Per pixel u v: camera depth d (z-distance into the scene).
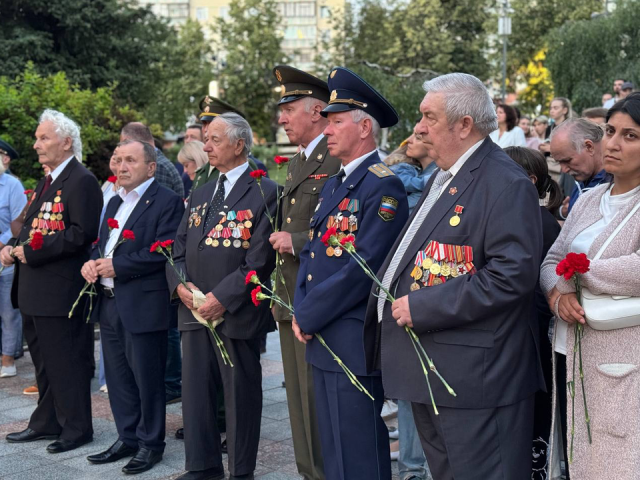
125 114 13.12
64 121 4.61
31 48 20.77
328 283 3.20
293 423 3.95
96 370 6.55
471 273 2.63
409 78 20.94
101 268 4.24
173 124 35.47
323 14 72.06
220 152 4.06
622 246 2.60
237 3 38.31
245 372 4.02
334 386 3.26
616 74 18.47
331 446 3.33
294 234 3.70
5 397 5.80
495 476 2.60
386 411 4.97
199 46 38.19
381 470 3.26
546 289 2.83
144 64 24.20
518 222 2.56
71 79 21.25
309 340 3.35
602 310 2.54
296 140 3.88
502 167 2.67
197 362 4.06
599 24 19.02
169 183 6.39
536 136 10.24
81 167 4.61
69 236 4.45
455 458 2.63
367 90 3.35
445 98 2.71
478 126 2.72
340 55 35.28
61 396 4.62
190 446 4.05
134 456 4.34
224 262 3.97
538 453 3.36
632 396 2.51
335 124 3.37
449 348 2.62
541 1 30.64
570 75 19.41
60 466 4.36
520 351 2.64
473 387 2.59
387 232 3.21
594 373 2.60
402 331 2.74
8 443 4.77
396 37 31.84
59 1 21.08
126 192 4.57
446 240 2.67
